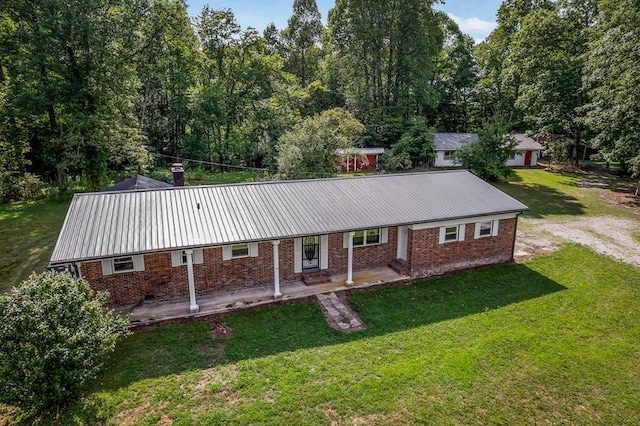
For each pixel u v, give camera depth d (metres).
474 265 16.48
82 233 11.92
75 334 8.58
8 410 8.66
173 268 13.15
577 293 14.20
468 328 11.88
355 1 43.50
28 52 24.69
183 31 35.69
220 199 14.64
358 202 15.55
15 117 26.97
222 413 8.38
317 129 26.92
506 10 47.66
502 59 48.47
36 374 7.98
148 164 33.16
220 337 11.27
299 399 8.82
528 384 9.48
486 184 18.56
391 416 8.40
